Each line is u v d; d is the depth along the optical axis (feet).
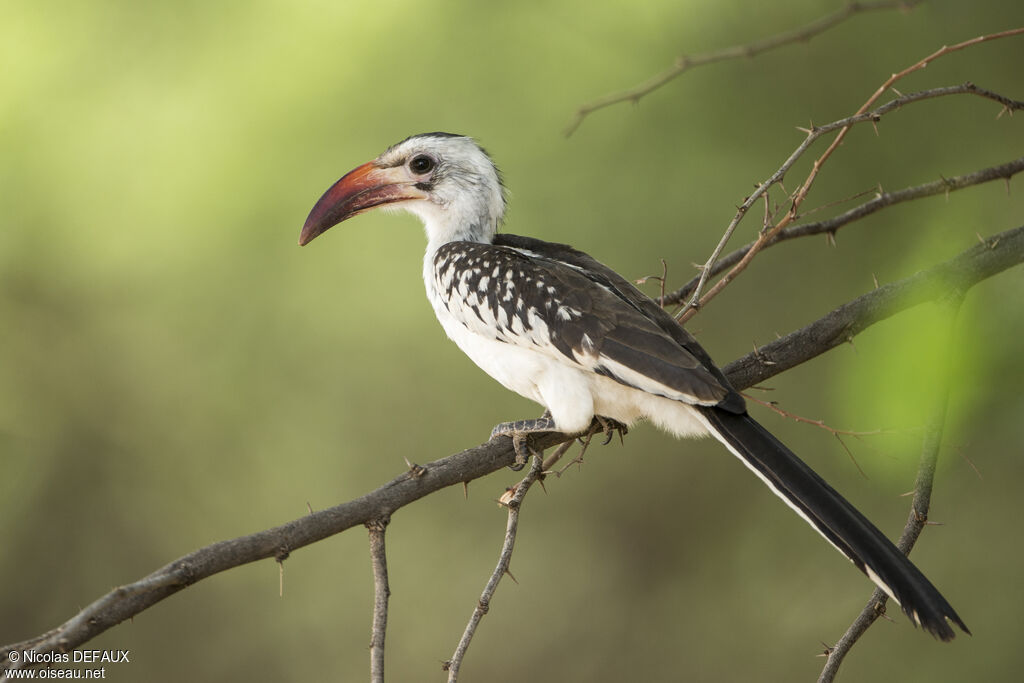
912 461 18.43
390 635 46.34
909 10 25.54
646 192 40.45
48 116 40.91
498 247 23.77
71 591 45.85
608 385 21.62
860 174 36.83
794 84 37.83
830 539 17.16
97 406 45.44
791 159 21.62
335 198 26.89
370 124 40.06
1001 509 37.27
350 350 45.06
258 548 16.53
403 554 47.39
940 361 15.62
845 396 16.20
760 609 43.47
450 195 26.61
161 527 46.55
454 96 40.24
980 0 30.53
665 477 46.80
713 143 39.27
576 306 21.53
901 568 16.47
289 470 46.21
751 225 39.96
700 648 43.78
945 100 34.88
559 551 47.26
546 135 40.45
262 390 45.44
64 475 45.93
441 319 24.32
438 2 39.93
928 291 21.47
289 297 43.39
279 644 46.39
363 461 45.98
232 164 40.11
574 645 45.44
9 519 45.32
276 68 40.04
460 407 45.73
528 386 22.63
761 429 19.40
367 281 43.60
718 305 41.34
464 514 47.85
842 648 17.92
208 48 40.57
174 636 46.39
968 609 36.81
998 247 21.47
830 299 39.27
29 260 42.11
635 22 39.37
